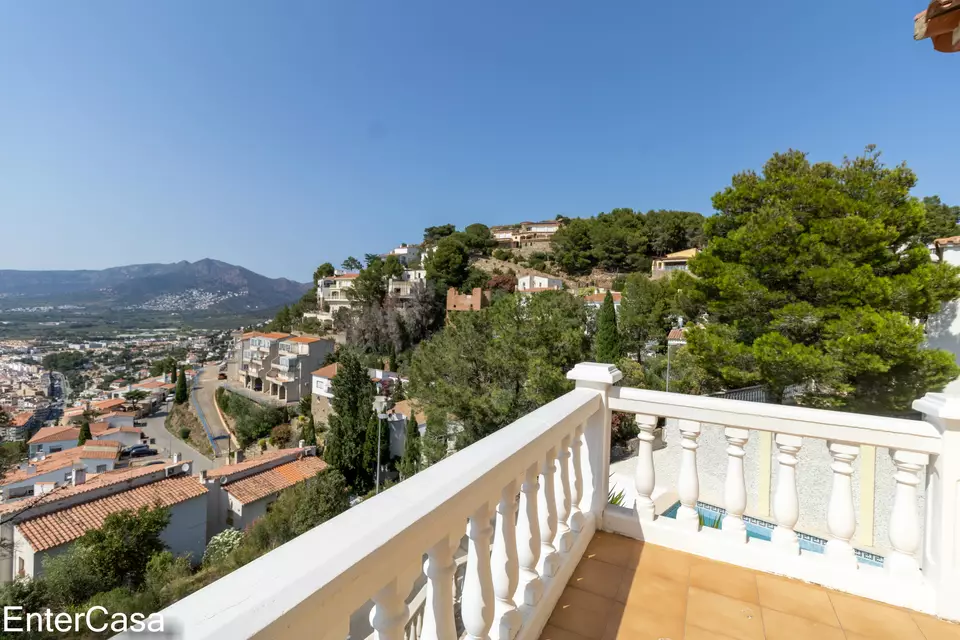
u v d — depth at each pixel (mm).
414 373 16188
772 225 10648
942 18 2039
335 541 876
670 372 18281
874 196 10898
